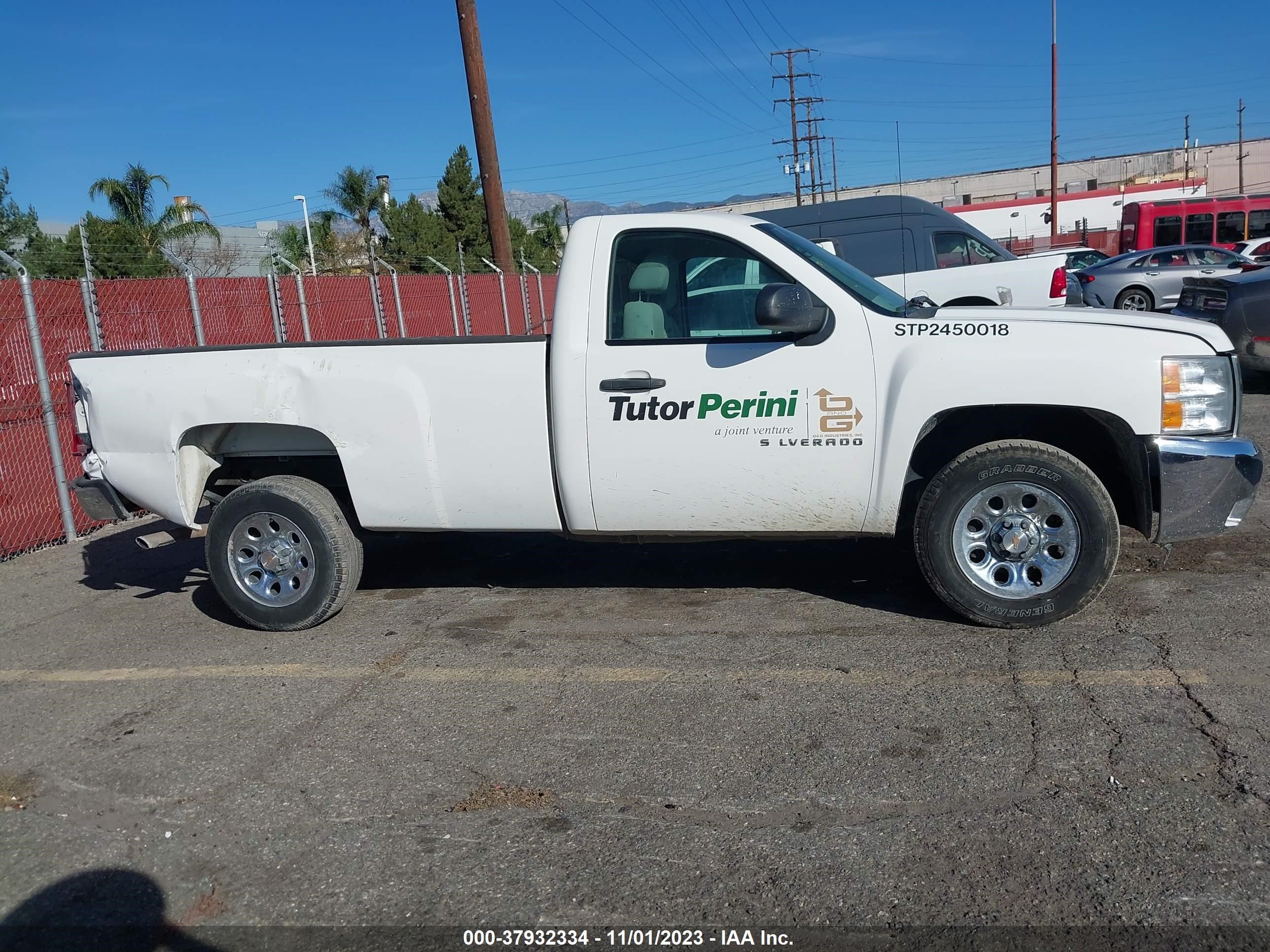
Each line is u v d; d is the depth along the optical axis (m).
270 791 3.79
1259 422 9.77
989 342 4.61
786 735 3.95
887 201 13.09
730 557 6.42
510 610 5.70
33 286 8.66
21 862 3.42
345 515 5.70
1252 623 4.75
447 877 3.19
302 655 5.20
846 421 4.72
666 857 3.21
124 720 4.53
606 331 4.94
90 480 5.87
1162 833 3.16
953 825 3.28
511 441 5.11
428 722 4.29
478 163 20.70
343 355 5.29
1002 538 4.76
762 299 4.51
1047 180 68.50
